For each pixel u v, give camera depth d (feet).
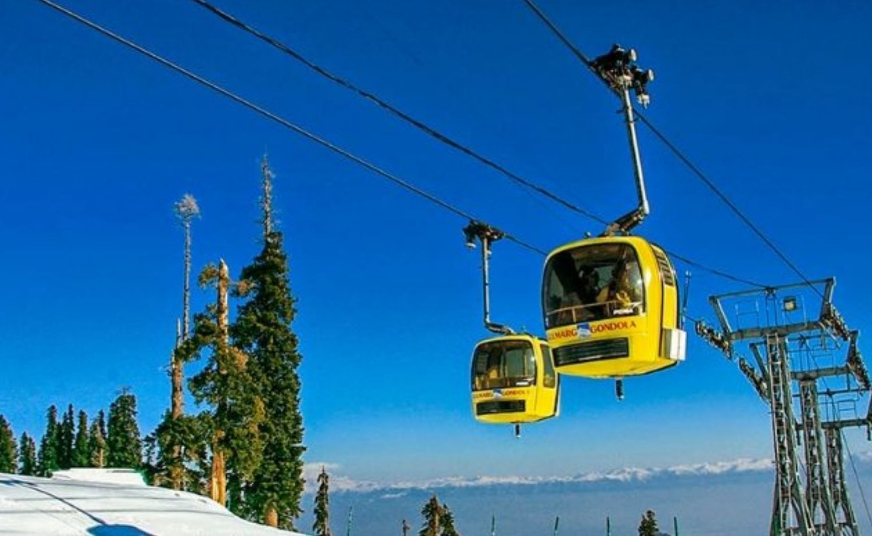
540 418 79.97
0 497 53.72
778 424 129.80
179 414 123.95
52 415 271.90
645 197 54.60
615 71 52.60
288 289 139.95
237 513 129.70
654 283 52.47
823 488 144.77
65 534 48.57
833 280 126.93
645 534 318.65
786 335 129.59
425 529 251.80
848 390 151.84
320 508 215.51
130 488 66.44
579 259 53.98
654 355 52.39
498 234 77.05
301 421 139.13
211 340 121.19
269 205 142.00
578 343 53.42
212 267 124.26
